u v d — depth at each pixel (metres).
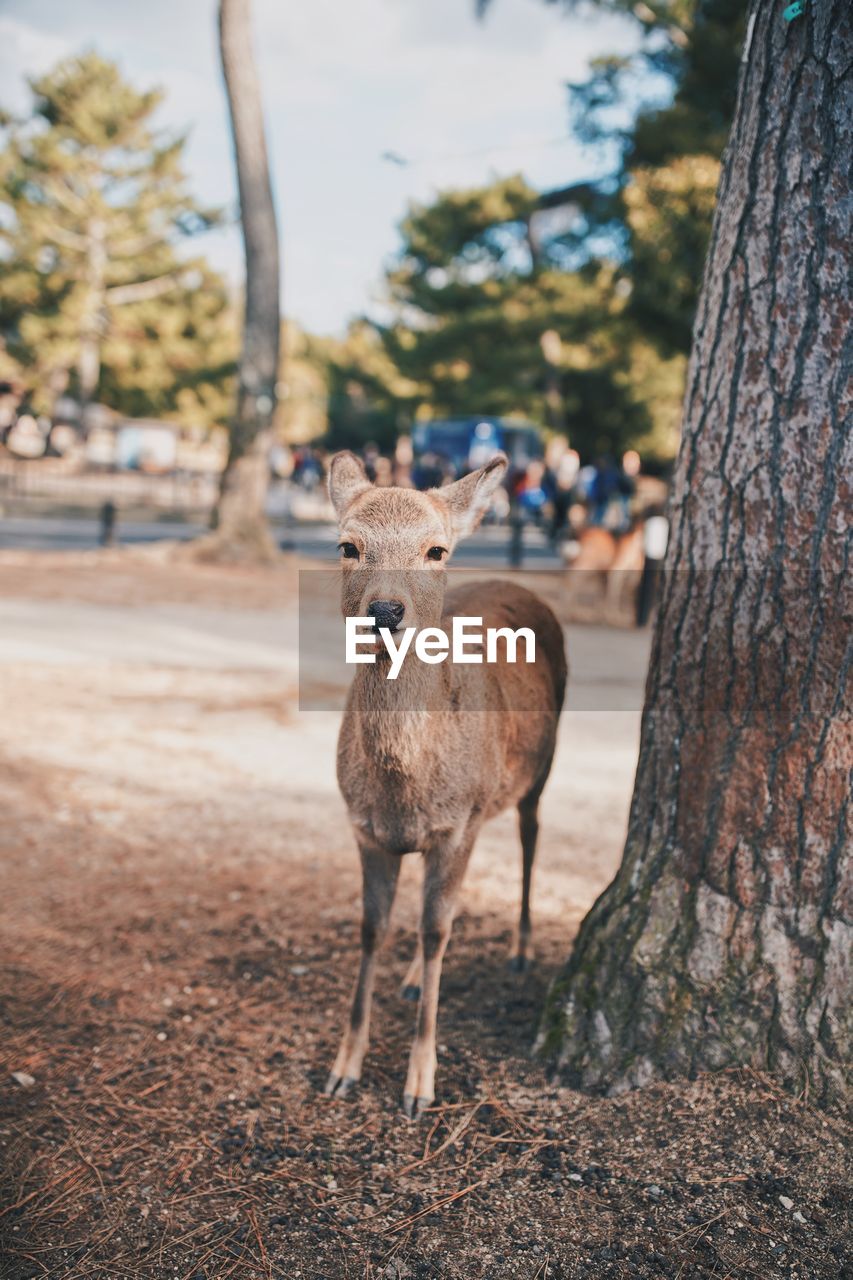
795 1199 1.83
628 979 2.15
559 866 3.33
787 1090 1.98
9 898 2.92
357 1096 2.15
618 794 4.04
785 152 1.96
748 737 2.04
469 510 2.21
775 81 1.97
